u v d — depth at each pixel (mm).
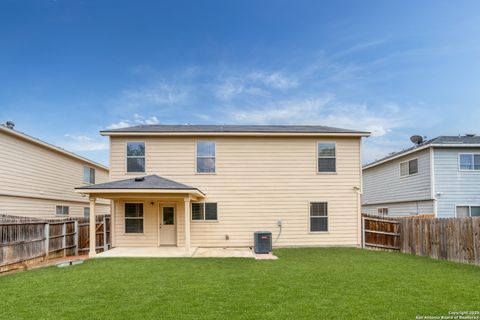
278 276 8070
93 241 11805
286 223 14305
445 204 17062
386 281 7480
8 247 9273
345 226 14469
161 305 5719
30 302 5922
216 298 6121
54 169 17766
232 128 15383
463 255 10289
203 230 14125
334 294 6375
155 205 14086
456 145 17094
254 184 14375
